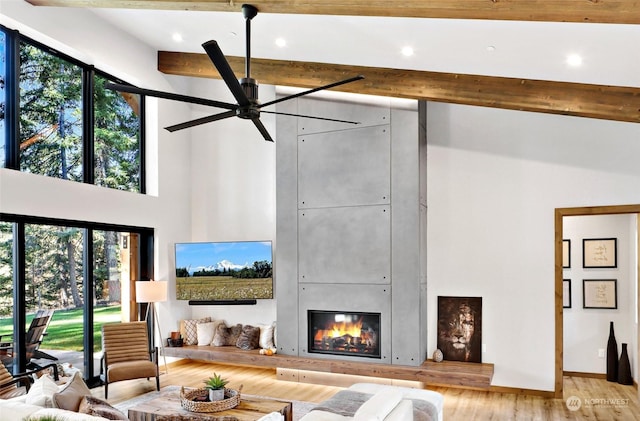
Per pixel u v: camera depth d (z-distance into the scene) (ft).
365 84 18.38
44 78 18.70
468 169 19.94
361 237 20.35
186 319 24.80
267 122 24.39
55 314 18.69
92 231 20.42
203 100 12.58
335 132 21.04
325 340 20.89
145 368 18.44
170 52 23.25
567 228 22.30
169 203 24.07
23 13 16.70
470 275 19.75
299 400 18.29
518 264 19.06
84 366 19.89
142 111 23.68
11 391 13.83
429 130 20.66
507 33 12.47
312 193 21.34
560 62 13.67
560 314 18.44
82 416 8.31
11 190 16.52
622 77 13.94
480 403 17.79
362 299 20.18
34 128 18.24
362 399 12.78
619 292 21.29
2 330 16.79
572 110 15.34
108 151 21.63
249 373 22.41
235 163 24.94
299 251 21.45
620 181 17.79
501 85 16.40
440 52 14.97
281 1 12.00
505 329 19.16
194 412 12.85
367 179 20.38
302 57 18.48
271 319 23.81
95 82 21.09
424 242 20.15
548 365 18.53
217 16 16.20
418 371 18.49
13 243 17.20
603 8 9.28
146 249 23.38
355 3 11.17
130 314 22.31
